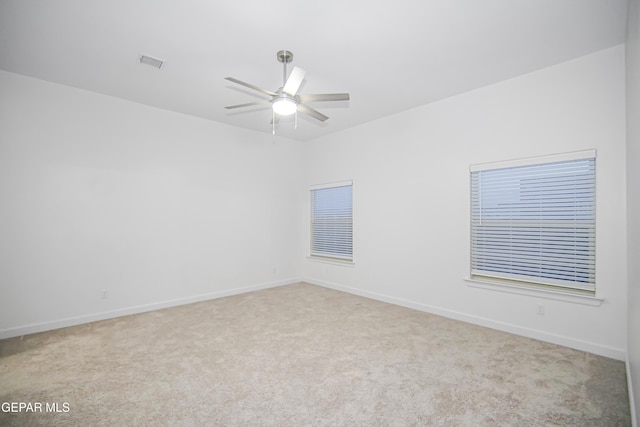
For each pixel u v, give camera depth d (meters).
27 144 3.29
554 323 2.97
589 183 2.82
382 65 3.02
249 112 4.40
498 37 2.55
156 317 3.81
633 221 2.03
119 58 2.91
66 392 2.16
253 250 5.27
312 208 5.99
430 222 3.99
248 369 2.49
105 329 3.39
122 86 3.54
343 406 2.01
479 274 3.57
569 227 2.93
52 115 3.44
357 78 3.30
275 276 5.59
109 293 3.80
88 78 3.34
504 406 2.00
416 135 4.15
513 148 3.26
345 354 2.76
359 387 2.22
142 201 4.08
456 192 3.73
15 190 3.22
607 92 2.71
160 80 3.38
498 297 3.36
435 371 2.45
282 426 1.82
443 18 2.30
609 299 2.68
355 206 5.01
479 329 3.37
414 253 4.17
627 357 2.42
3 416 1.89
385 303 4.44
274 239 5.57
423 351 2.81
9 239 3.19
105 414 1.92
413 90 3.61
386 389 2.20
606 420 1.85
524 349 2.84
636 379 1.77
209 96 3.81
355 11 2.22
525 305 3.16
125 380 2.32
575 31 2.46
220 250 4.85
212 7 2.18
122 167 3.92
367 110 4.27
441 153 3.88
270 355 2.74
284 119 4.66
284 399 2.08
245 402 2.05
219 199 4.85
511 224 3.31
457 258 3.72
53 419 1.87
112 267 3.83
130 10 2.22
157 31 2.48
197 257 4.59
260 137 5.39
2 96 3.16
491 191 3.47
